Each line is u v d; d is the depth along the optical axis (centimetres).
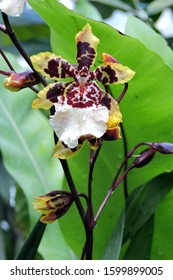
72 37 29
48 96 25
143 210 30
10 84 26
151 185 31
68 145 25
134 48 28
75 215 34
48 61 25
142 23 33
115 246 28
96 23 27
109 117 25
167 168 31
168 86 28
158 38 33
